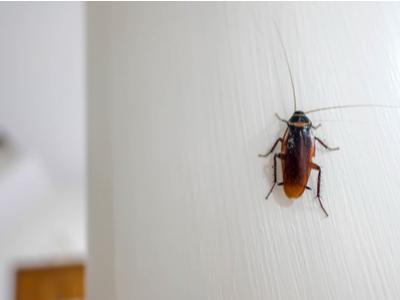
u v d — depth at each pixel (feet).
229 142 0.41
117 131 0.45
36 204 1.83
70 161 1.63
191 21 0.45
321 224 0.37
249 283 0.37
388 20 0.41
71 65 0.92
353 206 0.37
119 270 0.41
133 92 0.45
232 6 0.44
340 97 0.40
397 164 0.37
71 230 1.88
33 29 0.77
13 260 1.75
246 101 0.42
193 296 0.38
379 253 0.35
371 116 0.39
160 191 0.41
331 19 0.41
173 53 0.45
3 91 1.00
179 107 0.43
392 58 0.40
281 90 0.41
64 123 1.24
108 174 0.44
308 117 0.40
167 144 0.42
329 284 0.35
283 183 0.38
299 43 0.41
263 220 0.38
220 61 0.43
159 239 0.40
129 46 0.47
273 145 0.40
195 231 0.39
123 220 0.42
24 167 1.44
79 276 1.83
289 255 0.37
